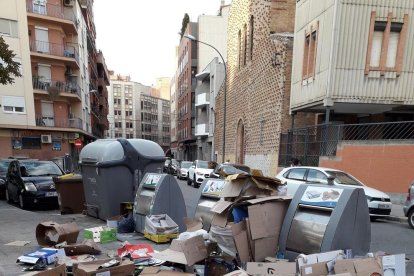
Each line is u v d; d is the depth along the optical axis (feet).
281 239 12.60
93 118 164.66
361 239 12.13
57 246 17.10
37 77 100.94
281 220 12.98
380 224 30.42
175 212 21.33
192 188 64.49
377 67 42.70
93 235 19.34
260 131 70.74
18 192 34.78
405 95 43.32
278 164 60.23
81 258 15.53
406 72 43.14
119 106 361.30
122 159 24.27
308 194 12.79
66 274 12.37
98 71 200.23
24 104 95.40
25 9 95.09
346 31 41.91
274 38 65.21
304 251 11.80
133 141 25.44
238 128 91.15
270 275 10.36
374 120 54.75
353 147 42.63
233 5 100.99
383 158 39.63
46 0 103.19
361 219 12.09
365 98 43.06
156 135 398.01
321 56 45.19
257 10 76.07
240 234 12.32
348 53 42.32
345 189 12.14
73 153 111.14
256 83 74.38
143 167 25.11
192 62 170.19
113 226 22.11
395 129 44.52
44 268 14.56
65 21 105.50
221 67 122.83
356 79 42.73
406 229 27.96
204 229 17.81
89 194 26.91
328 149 46.62
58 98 106.32
